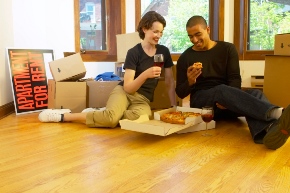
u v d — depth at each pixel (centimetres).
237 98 205
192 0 449
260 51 434
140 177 141
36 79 332
